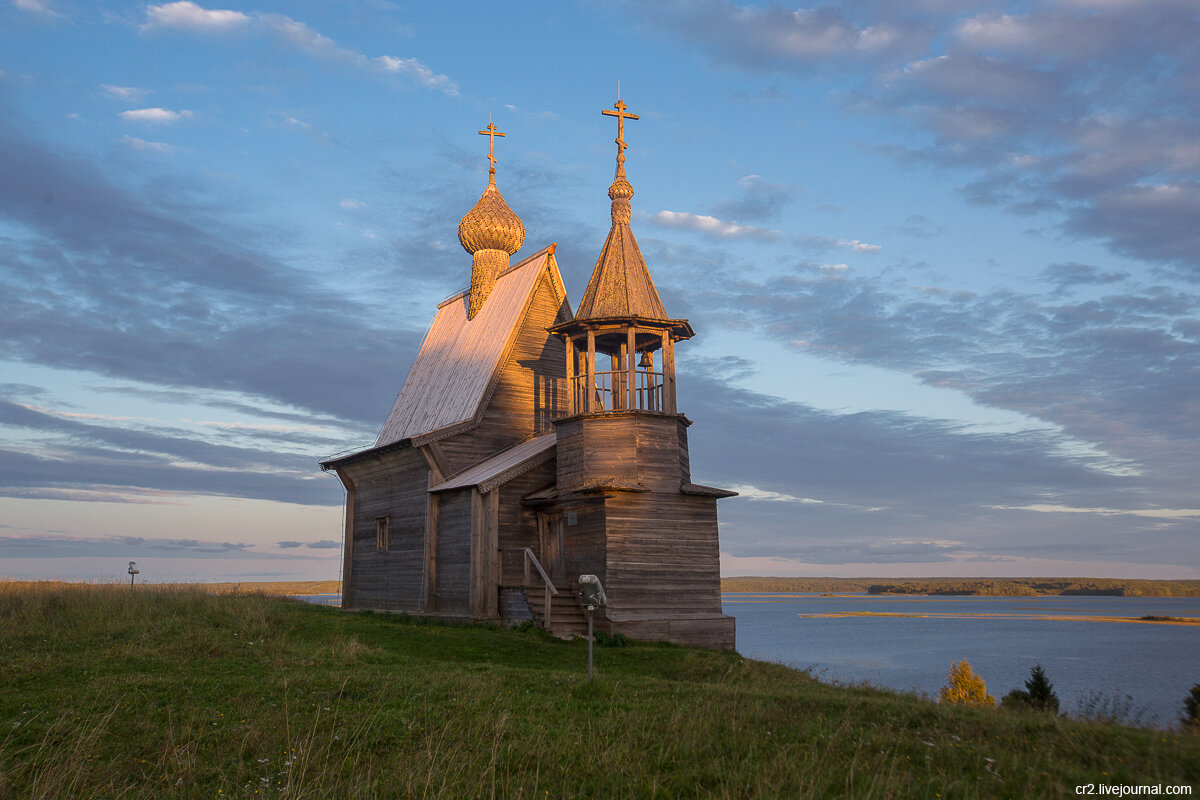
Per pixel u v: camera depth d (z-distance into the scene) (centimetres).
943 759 1273
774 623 18262
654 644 2928
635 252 3416
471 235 4712
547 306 4097
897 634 14012
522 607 3097
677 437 3234
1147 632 15262
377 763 1276
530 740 1357
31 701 1527
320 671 1853
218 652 2033
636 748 1331
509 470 3331
